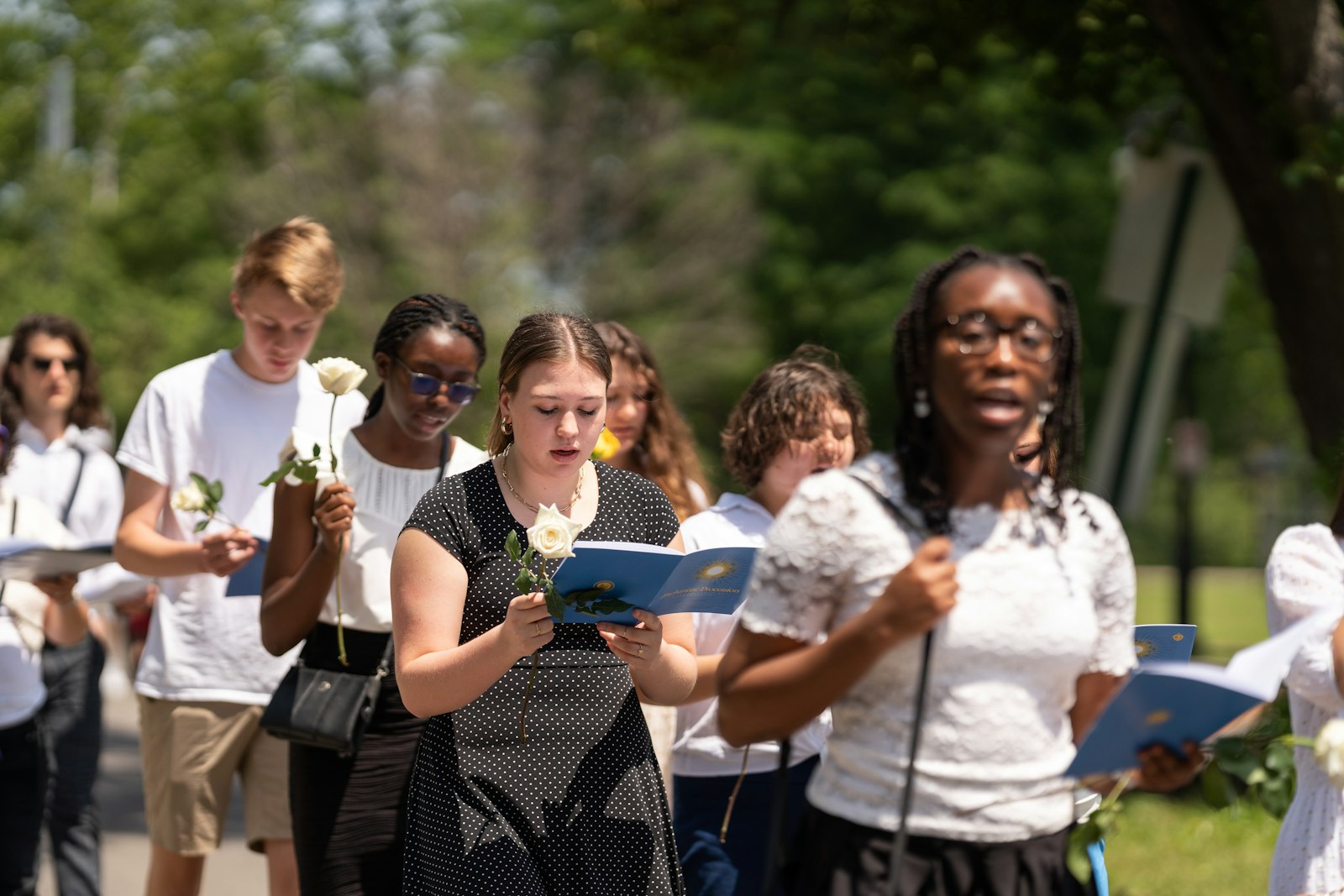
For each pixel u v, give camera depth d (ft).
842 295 281.74
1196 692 22.71
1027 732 23.86
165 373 47.52
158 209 260.83
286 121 262.67
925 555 22.15
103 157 268.00
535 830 31.91
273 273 45.60
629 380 46.50
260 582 44.34
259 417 47.44
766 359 288.92
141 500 46.57
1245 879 67.00
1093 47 84.89
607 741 32.71
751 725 23.75
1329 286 67.36
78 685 54.95
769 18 101.71
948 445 24.40
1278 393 328.08
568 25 300.81
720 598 32.63
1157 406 70.23
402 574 32.60
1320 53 62.69
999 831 23.71
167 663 46.62
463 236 260.62
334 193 257.14
